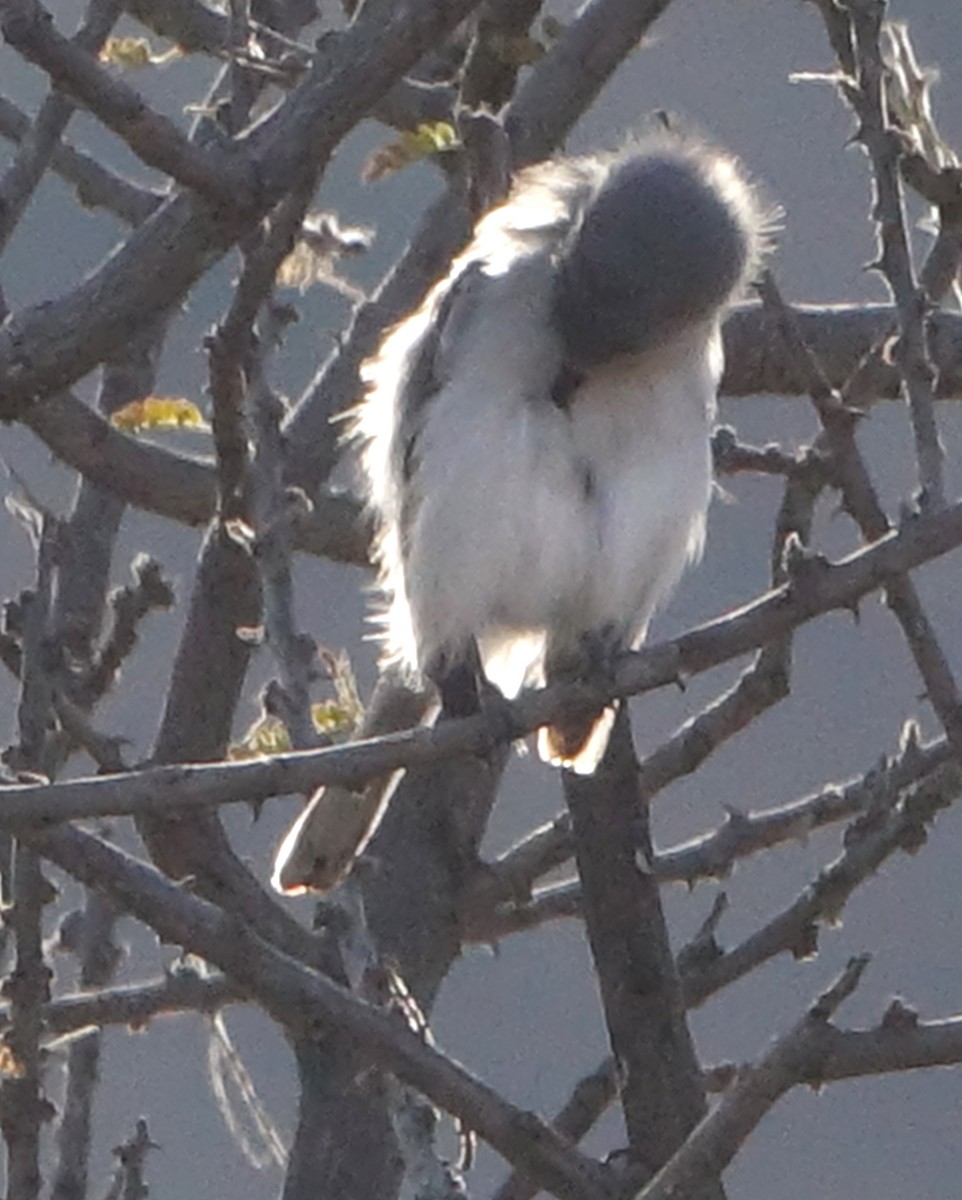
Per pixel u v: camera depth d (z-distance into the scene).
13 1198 9.16
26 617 9.39
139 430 11.52
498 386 10.38
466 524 10.36
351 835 10.64
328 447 12.43
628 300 9.86
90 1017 10.45
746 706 10.87
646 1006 8.92
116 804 7.57
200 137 12.34
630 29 11.97
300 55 11.31
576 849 8.98
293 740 9.17
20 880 9.18
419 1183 8.23
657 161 10.17
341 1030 8.52
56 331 8.05
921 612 8.34
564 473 10.35
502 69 11.29
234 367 9.52
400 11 7.86
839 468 8.98
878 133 8.34
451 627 10.61
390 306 12.49
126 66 12.33
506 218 10.59
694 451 10.65
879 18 8.37
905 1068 8.02
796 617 8.41
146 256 8.06
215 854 10.49
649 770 10.88
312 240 12.39
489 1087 8.59
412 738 8.01
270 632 9.43
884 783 10.06
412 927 11.34
